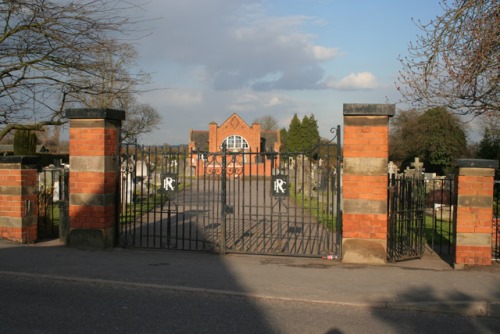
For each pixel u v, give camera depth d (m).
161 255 8.76
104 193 9.00
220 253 9.02
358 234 8.15
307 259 8.56
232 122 51.75
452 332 5.12
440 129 41.41
